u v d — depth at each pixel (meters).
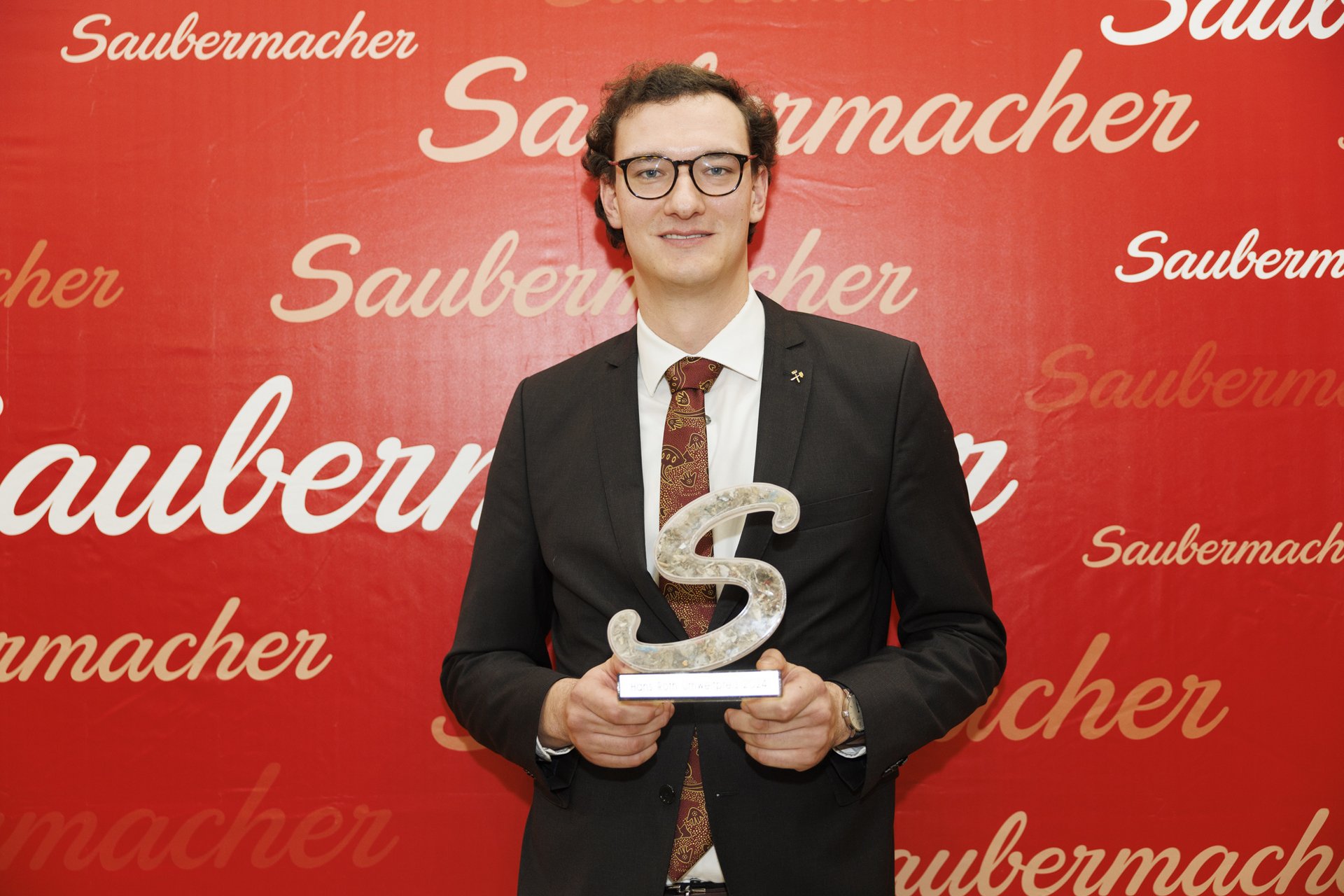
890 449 1.21
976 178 1.64
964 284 1.63
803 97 1.64
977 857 1.62
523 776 1.63
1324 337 1.62
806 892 1.13
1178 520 1.62
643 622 1.18
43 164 1.63
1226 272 1.62
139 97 1.64
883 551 1.28
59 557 1.63
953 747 1.63
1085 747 1.62
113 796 1.62
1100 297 1.63
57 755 1.62
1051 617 1.62
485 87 1.65
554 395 1.35
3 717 1.62
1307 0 1.63
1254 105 1.63
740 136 1.26
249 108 1.64
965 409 1.63
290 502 1.64
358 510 1.64
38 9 1.64
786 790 1.14
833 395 1.22
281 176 1.64
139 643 1.63
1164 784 1.61
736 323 1.26
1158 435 1.62
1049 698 1.62
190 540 1.63
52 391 1.63
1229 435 1.62
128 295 1.64
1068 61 1.64
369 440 1.64
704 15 1.64
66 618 1.62
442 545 1.64
